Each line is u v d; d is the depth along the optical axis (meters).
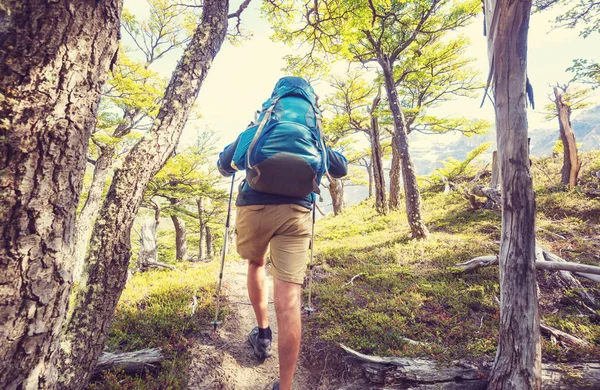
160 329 3.55
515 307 2.52
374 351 3.29
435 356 3.14
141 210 18.08
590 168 11.20
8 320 1.22
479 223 8.85
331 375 3.18
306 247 1.99
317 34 7.92
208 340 3.43
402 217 12.13
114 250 2.18
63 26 1.22
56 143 1.26
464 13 10.91
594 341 3.36
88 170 14.16
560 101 10.19
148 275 6.11
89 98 1.37
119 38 1.50
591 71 7.85
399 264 6.32
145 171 2.32
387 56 10.29
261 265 2.67
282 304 1.90
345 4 6.81
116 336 3.37
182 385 2.77
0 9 1.13
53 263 1.33
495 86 2.66
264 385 2.88
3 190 1.17
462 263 5.54
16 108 1.17
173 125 2.48
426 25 10.61
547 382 2.77
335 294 4.57
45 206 1.27
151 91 11.40
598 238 6.50
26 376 1.32
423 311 4.13
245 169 1.83
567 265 4.11
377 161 14.02
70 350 2.00
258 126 1.87
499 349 2.65
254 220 1.93
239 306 4.30
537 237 6.90
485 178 14.71
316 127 1.91
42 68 1.20
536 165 13.48
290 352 1.88
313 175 1.77
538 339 2.49
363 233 10.91
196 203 21.55
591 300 4.19
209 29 2.83
